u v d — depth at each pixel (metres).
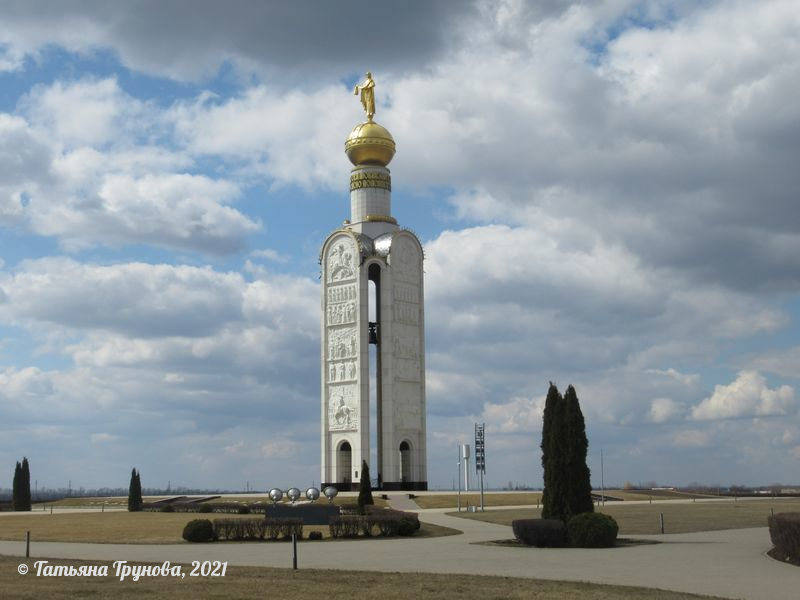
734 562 45.38
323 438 142.12
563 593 34.16
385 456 138.88
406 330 144.00
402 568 43.50
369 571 41.91
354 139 148.62
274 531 61.91
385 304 142.25
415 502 117.94
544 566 43.91
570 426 58.22
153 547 57.31
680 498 144.88
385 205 148.38
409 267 146.00
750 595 33.97
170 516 99.88
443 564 45.19
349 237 143.50
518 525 56.16
